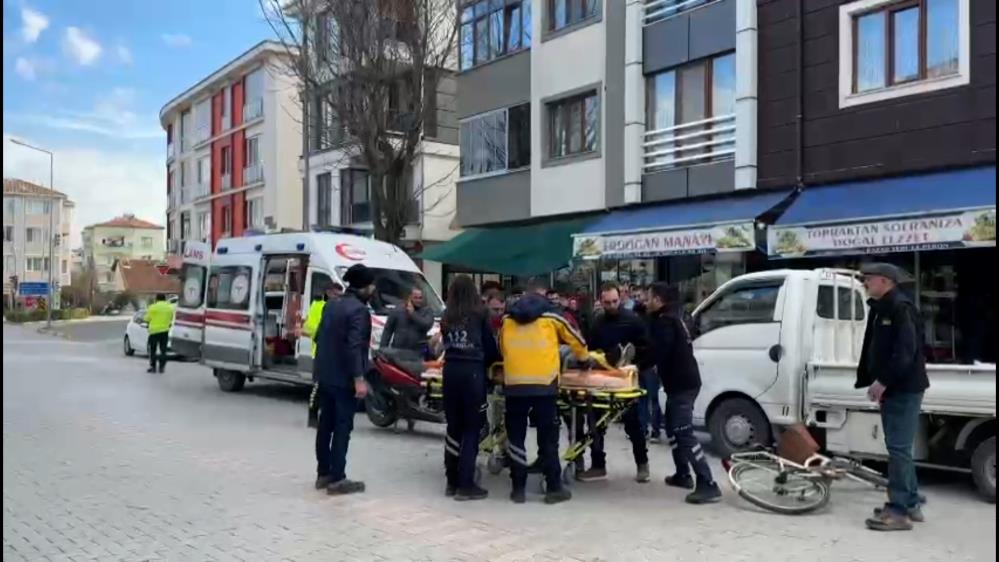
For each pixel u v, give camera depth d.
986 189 11.57
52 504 6.99
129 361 22.34
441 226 26.55
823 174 14.25
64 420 11.41
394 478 8.12
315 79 20.20
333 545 5.93
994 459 7.18
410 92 19.66
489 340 7.41
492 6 21.70
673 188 16.81
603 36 18.45
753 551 5.82
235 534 6.18
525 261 18.53
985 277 12.81
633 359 7.83
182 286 16.67
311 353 13.23
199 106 45.34
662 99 17.38
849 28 14.00
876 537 6.18
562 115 19.69
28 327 49.62
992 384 7.06
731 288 9.45
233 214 41.06
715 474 8.48
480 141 21.95
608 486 7.85
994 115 12.18
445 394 7.34
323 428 7.54
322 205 30.66
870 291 6.52
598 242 16.41
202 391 15.25
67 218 93.94
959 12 12.61
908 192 12.56
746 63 15.27
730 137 15.83
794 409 8.72
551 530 6.32
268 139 37.44
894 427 6.42
